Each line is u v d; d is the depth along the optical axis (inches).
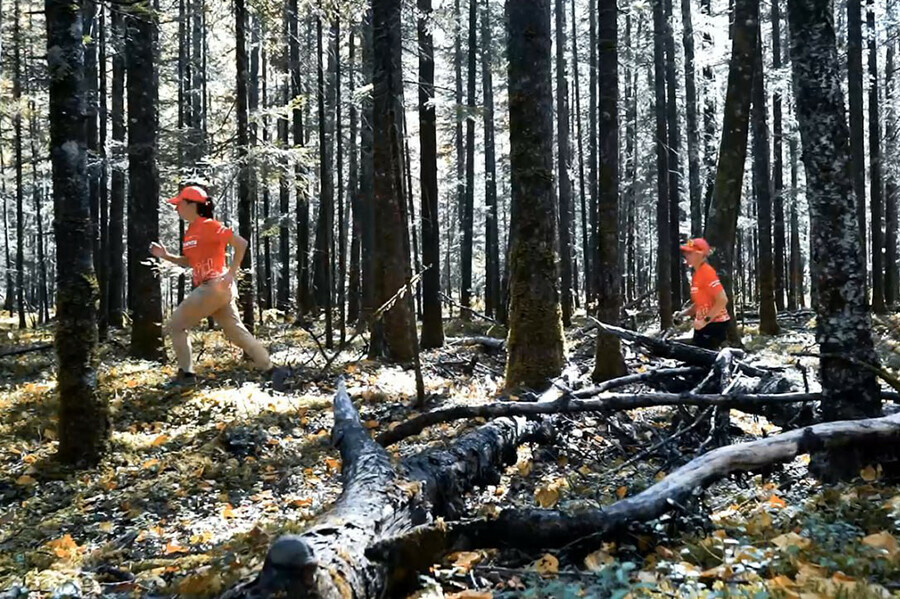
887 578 139.1
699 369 358.0
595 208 1127.6
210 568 162.7
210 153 546.9
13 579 170.2
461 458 222.7
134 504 243.1
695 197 1002.1
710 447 271.3
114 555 196.9
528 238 366.3
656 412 344.5
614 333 367.2
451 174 1530.5
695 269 419.5
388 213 487.2
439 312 584.7
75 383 283.9
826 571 139.6
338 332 752.3
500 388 383.9
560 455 284.2
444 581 151.8
